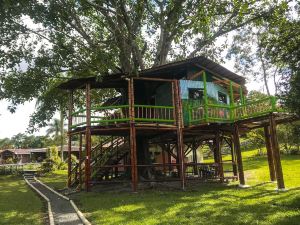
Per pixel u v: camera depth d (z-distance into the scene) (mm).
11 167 40969
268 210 11188
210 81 21844
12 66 20141
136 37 24078
